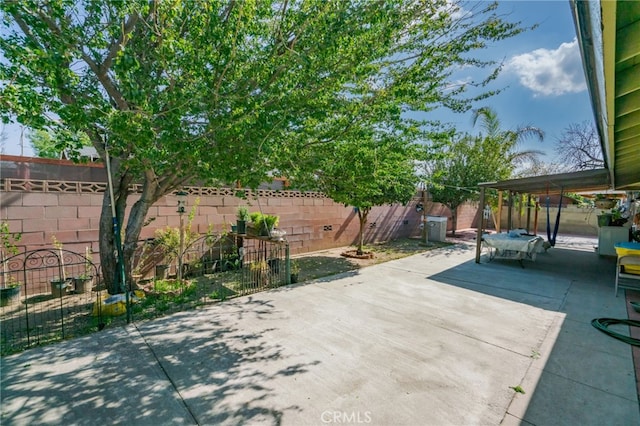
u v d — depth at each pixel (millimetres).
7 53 2764
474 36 3900
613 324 3961
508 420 2207
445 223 12047
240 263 6770
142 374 2762
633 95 2250
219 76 3133
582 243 12094
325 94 3570
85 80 3676
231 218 7219
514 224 16609
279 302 4738
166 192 4996
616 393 2520
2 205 4594
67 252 4820
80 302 4598
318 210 9312
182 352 3158
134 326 3799
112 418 2209
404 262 8008
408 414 2260
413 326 3842
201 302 4727
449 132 6297
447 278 6320
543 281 6160
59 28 3246
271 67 3307
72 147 3242
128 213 5824
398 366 2906
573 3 1347
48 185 4977
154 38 2969
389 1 3006
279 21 3432
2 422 2152
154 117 2934
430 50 3945
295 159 4184
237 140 3225
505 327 3836
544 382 2670
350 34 3168
